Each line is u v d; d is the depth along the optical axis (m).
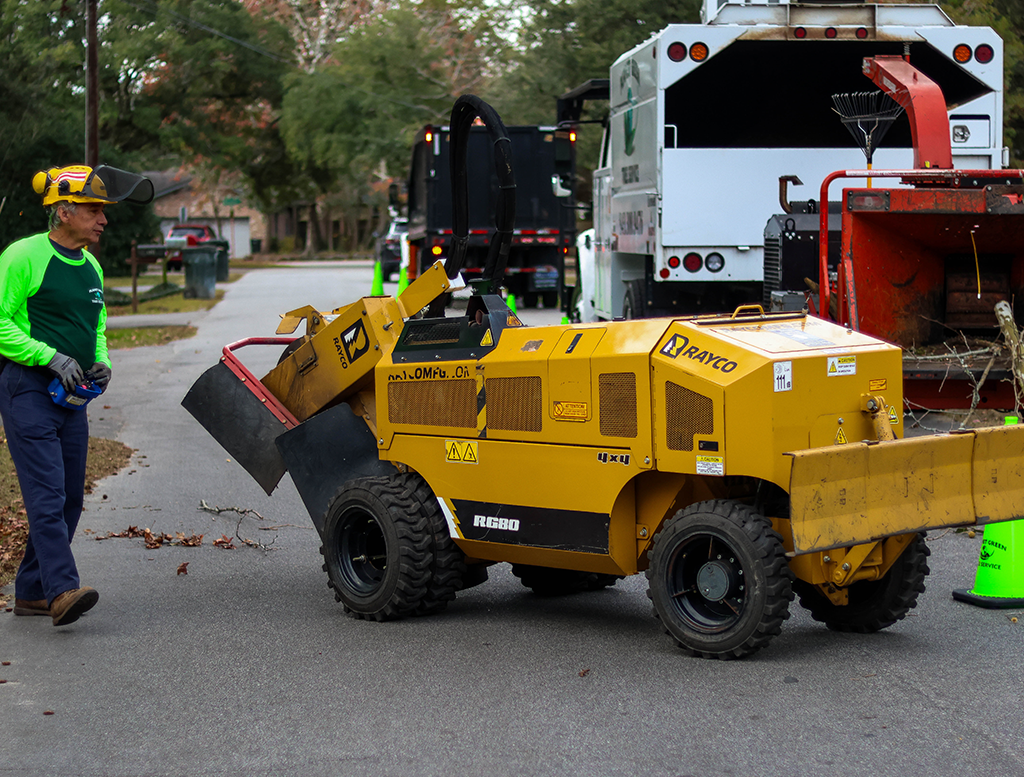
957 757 4.23
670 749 4.36
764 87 13.98
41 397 6.06
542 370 5.75
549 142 26.16
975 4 18.36
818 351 5.26
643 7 33.38
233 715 4.85
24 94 33.25
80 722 4.81
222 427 7.34
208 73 60.38
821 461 4.95
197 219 94.44
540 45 37.19
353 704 4.95
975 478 5.52
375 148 52.97
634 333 5.52
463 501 6.14
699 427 5.21
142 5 57.16
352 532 6.43
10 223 37.41
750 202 12.34
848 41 12.13
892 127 13.23
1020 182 8.93
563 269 23.75
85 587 6.05
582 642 5.75
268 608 6.53
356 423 6.76
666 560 5.38
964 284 9.16
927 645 5.61
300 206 97.12
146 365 18.89
